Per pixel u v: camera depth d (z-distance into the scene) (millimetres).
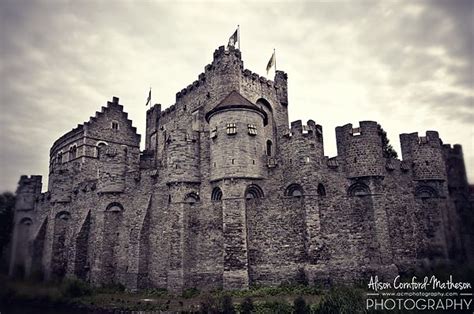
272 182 40531
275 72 57812
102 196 47250
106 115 64500
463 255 40219
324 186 39875
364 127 41031
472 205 42312
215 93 49562
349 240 38406
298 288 34906
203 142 43406
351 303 28406
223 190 39344
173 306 32750
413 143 43656
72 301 33750
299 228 37969
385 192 40656
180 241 39875
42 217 53125
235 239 37625
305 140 39812
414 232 40812
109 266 45438
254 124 41469
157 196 44344
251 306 29047
